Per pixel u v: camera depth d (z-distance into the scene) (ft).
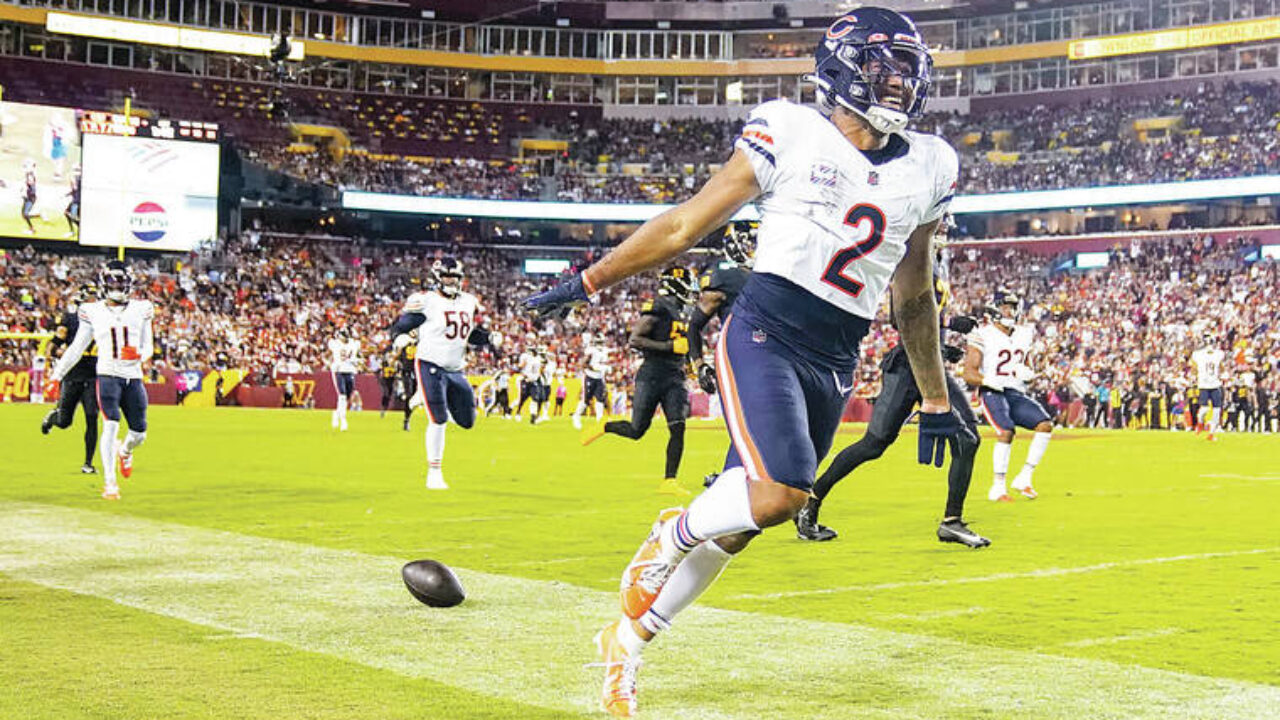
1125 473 57.16
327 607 20.40
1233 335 147.64
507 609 20.42
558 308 13.80
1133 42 193.77
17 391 127.85
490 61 211.41
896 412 29.25
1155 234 185.16
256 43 193.47
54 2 187.11
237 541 28.48
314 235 193.77
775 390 13.66
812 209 13.75
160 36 188.34
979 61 207.62
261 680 15.42
